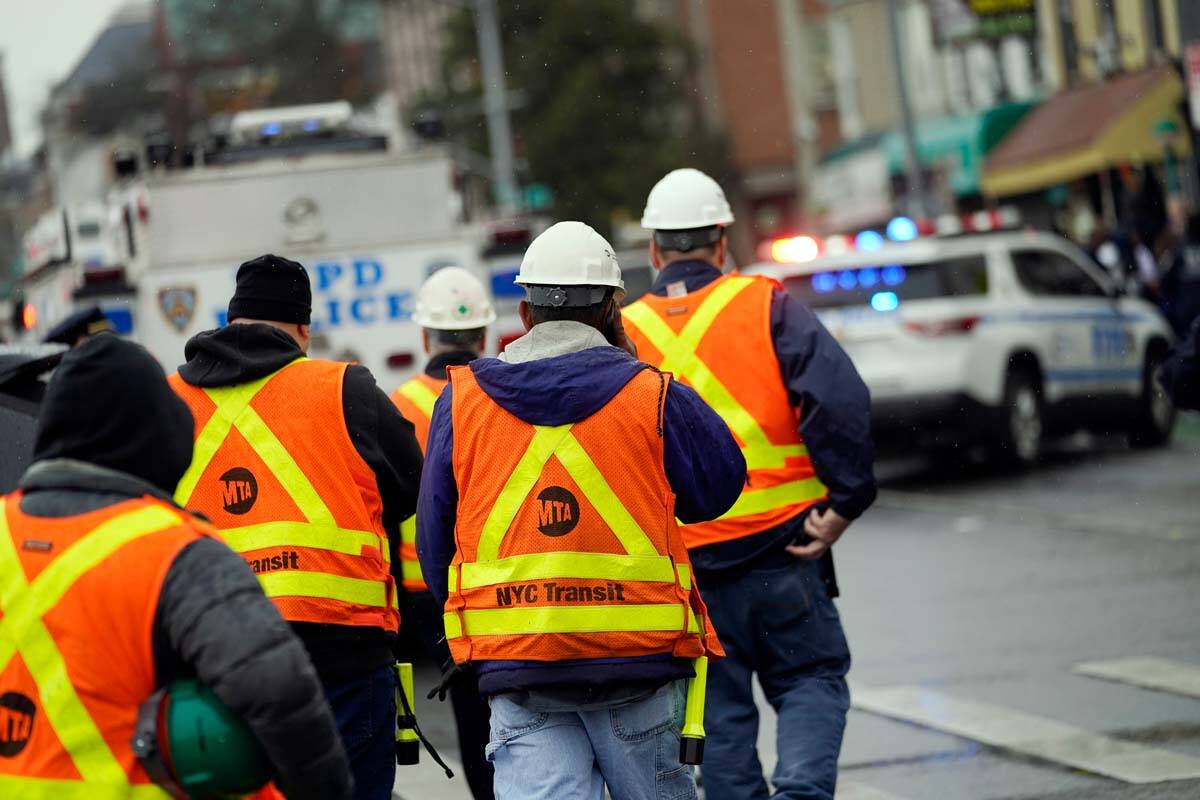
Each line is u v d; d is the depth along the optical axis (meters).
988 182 63.28
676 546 8.15
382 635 9.09
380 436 9.08
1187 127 51.72
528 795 8.02
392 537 10.49
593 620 7.94
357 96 117.00
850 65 85.50
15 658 5.70
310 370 9.09
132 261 22.64
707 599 10.40
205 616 5.56
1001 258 29.55
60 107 118.81
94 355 5.85
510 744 8.11
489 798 11.50
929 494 28.69
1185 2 39.84
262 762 5.64
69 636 5.63
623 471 8.02
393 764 9.27
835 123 92.75
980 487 28.81
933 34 62.06
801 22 96.88
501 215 67.31
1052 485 28.28
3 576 5.73
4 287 41.97
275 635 5.59
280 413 8.98
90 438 5.83
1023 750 13.19
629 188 79.56
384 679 9.14
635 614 7.97
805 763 10.03
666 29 84.94
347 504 8.97
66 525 5.73
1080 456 32.03
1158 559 20.78
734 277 10.78
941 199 68.75
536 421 8.05
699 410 8.21
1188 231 39.56
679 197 10.86
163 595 5.62
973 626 17.83
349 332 22.16
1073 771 12.54
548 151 79.81
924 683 15.52
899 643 17.28
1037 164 58.59
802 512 10.41
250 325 9.11
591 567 7.97
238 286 9.27
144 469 5.89
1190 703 14.25
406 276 22.27
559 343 8.21
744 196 111.88
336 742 5.74
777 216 112.69
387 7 139.88
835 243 29.41
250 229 22.03
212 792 5.66
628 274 30.81
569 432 8.02
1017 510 25.94
